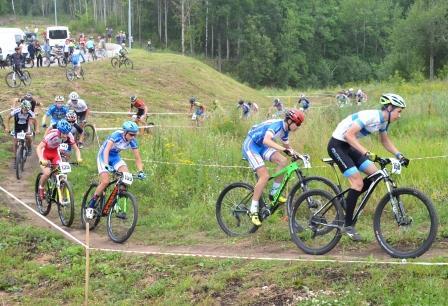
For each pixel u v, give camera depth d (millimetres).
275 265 6625
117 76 31156
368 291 5590
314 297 5723
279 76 88688
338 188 7059
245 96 37719
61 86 26875
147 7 93625
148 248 8070
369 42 106188
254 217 7742
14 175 13281
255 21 86812
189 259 7262
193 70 37094
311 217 6953
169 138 13695
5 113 20953
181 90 32688
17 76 26078
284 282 6121
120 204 8562
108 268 7297
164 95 30188
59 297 6766
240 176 11102
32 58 33312
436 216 6105
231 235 8188
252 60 84562
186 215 9500
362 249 6957
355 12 102812
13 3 115500
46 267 7426
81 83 28094
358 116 6516
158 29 93500
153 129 15797
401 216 6418
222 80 39688
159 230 8992
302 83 92062
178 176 11156
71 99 15953
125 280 6961
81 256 7852
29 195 11492
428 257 6332
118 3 103000
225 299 6105
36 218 9820
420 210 7883
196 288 6391
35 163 14547
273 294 5969
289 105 36469
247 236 8039
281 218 8648
